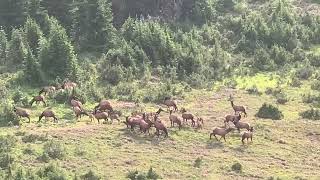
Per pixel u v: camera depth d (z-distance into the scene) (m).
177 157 139.25
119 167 131.38
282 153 145.12
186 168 132.75
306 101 190.38
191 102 187.88
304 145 151.50
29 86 196.38
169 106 177.38
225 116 166.25
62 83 195.75
